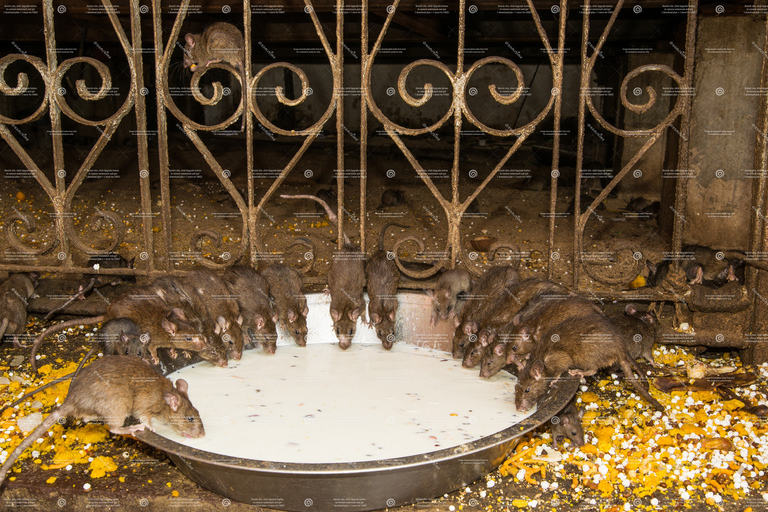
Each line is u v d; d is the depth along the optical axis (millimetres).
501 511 4039
